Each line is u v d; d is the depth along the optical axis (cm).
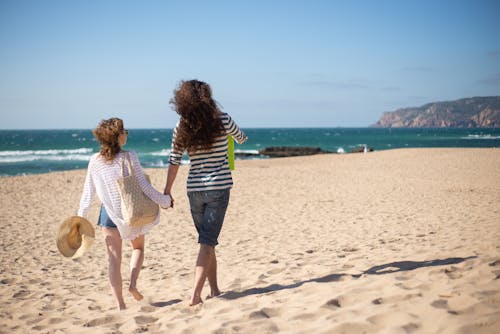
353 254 540
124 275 572
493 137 10481
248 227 912
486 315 229
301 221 949
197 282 350
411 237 645
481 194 1227
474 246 464
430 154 2827
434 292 285
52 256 704
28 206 1277
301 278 412
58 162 3872
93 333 320
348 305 294
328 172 2103
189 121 336
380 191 1401
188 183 353
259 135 14438
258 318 292
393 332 228
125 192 355
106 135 360
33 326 373
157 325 317
